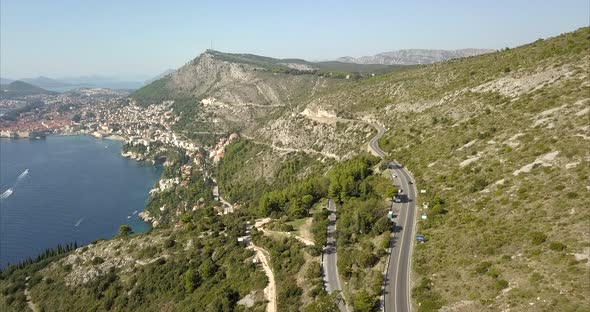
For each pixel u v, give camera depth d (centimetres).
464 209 9162
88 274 13525
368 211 10381
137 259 13588
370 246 9144
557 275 5944
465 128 13338
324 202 13200
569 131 9719
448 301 6494
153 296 11494
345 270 8538
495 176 9762
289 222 12375
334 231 10800
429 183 11319
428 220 9444
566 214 7194
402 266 8194
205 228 14162
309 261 9500
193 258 12338
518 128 11275
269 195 14762
